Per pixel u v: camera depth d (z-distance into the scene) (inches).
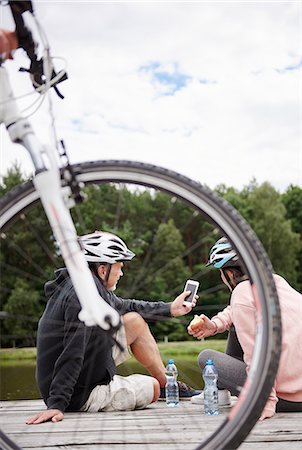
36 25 65.6
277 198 1467.8
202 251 986.1
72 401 113.3
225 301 845.2
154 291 522.9
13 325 542.9
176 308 122.6
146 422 103.0
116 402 114.4
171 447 84.1
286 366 103.7
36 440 89.7
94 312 59.9
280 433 90.0
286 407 105.8
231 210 61.7
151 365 123.4
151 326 332.2
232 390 115.2
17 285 581.6
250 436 88.4
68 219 61.8
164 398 127.8
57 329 111.1
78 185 62.8
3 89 65.0
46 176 62.2
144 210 868.6
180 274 863.7
